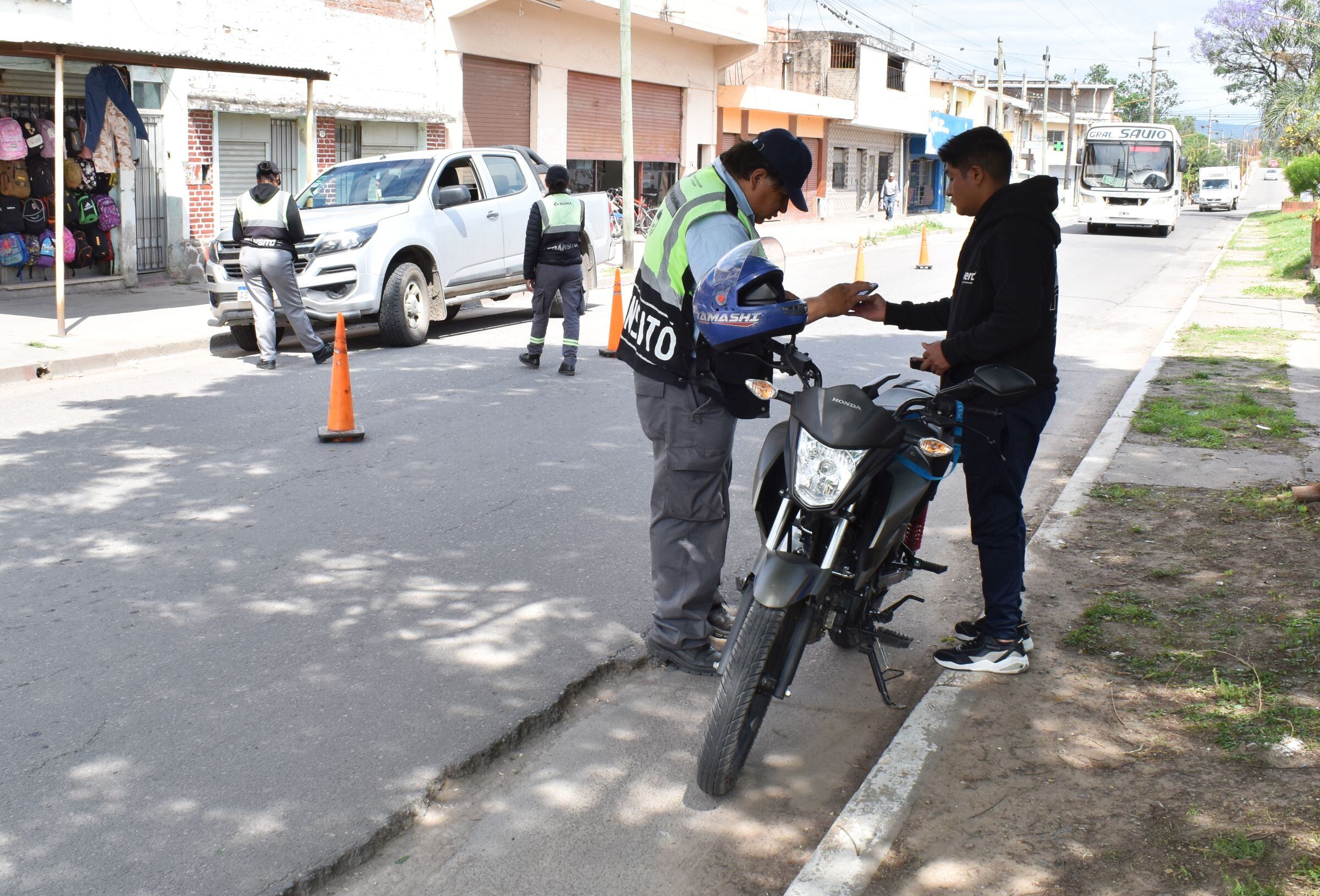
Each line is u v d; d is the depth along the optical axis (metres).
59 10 14.89
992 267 4.07
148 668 4.43
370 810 3.49
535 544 5.95
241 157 18.31
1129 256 26.06
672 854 3.35
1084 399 9.95
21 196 14.37
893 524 3.69
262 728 3.98
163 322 12.91
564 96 26.27
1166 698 4.04
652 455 7.74
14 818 3.42
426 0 21.77
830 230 33.88
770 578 3.46
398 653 4.62
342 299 11.41
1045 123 65.44
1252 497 6.39
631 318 4.27
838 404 3.56
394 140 21.45
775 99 35.72
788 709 4.24
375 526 6.17
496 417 8.71
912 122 47.53
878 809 3.40
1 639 4.67
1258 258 24.11
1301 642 4.41
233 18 17.59
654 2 26.80
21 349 10.83
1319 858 3.02
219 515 6.31
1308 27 36.12
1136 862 3.09
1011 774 3.58
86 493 6.68
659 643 4.56
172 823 3.41
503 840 3.42
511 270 13.59
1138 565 5.41
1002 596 4.31
